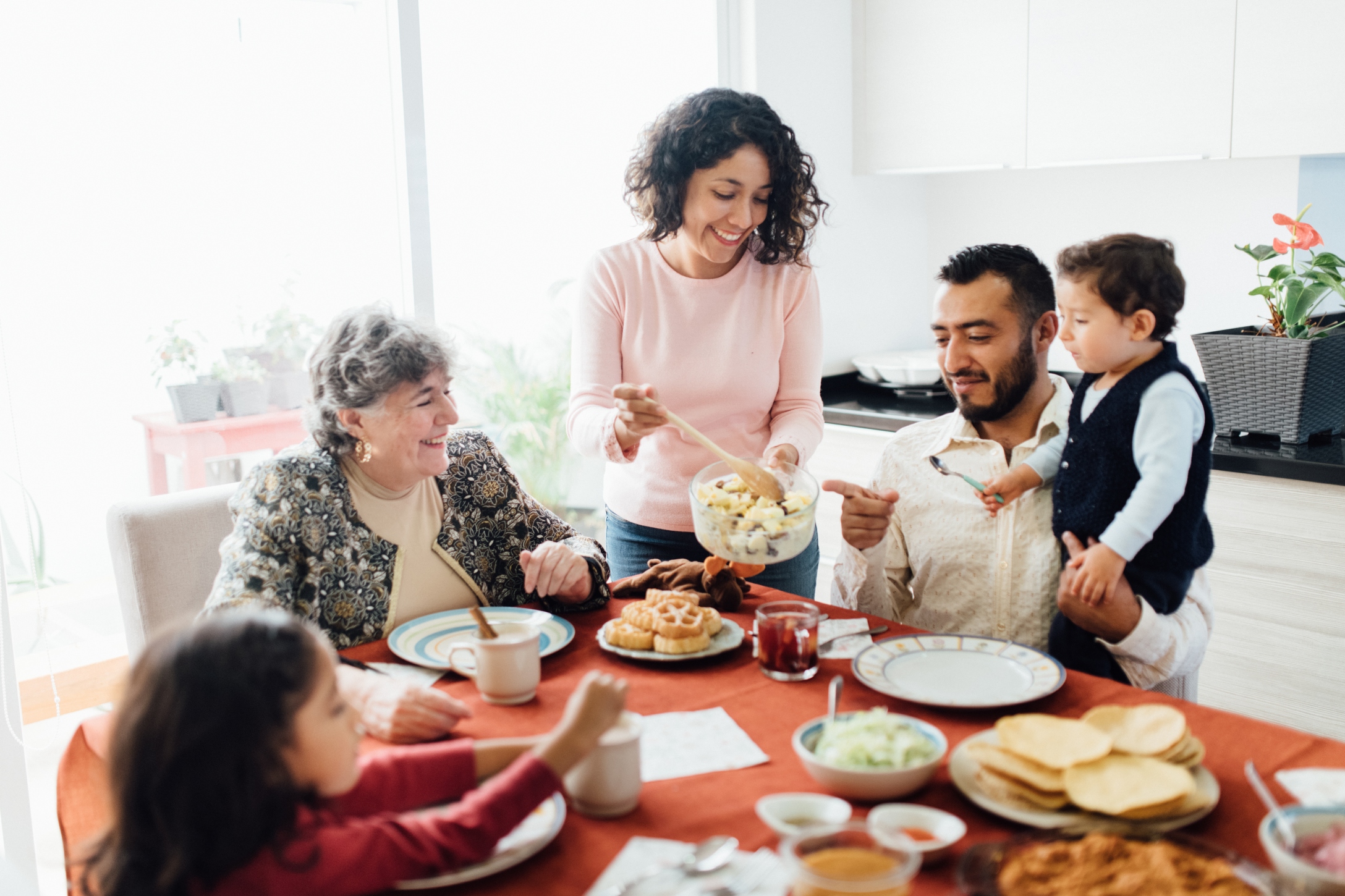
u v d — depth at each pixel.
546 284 3.06
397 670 1.35
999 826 0.93
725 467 1.54
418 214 2.46
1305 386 2.24
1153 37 2.51
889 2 3.03
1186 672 1.49
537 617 1.51
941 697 1.21
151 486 2.44
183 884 0.76
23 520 2.19
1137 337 1.38
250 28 2.40
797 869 0.75
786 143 1.80
